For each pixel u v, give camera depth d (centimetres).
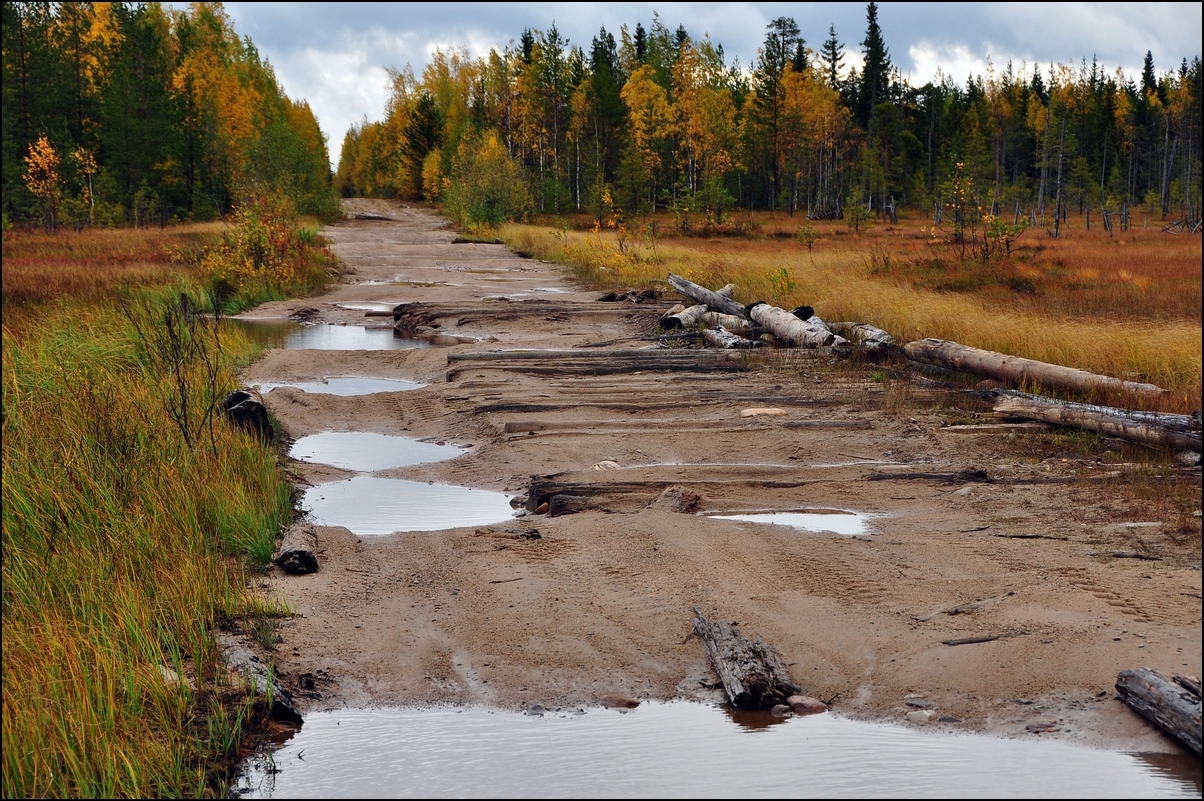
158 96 6456
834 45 10800
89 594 611
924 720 509
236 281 2589
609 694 547
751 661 552
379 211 7875
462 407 1268
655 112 7919
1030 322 1664
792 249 4006
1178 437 987
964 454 1026
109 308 1728
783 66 9731
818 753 477
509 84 8675
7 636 564
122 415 967
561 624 630
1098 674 536
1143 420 1024
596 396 1292
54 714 482
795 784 445
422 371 1529
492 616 645
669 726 510
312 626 626
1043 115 9475
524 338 1859
